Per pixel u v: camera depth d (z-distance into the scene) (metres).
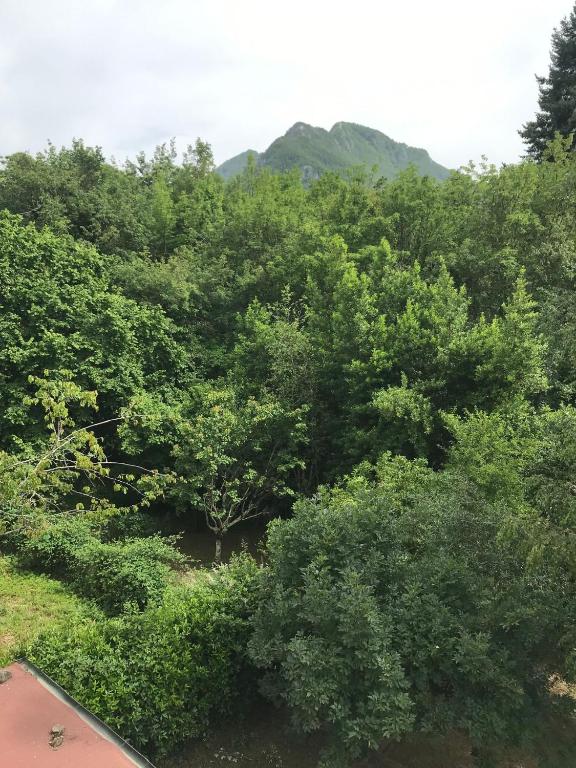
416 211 16.75
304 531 5.25
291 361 12.82
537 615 4.61
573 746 5.00
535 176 16.47
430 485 7.61
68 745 3.07
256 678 5.59
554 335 11.30
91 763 2.94
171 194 26.56
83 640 5.24
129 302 13.83
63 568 8.59
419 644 4.48
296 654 4.27
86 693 4.70
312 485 13.40
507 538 4.72
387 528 5.36
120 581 7.59
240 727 5.46
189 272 16.66
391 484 7.84
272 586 5.20
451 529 5.51
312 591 4.53
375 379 11.54
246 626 5.50
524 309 11.66
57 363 11.52
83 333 12.38
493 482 7.66
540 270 14.31
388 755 5.13
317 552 5.07
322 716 4.81
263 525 14.20
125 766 2.95
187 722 5.04
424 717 4.44
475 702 4.49
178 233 22.22
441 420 10.83
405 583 5.00
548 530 4.57
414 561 5.39
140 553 8.30
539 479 4.97
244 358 14.10
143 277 15.33
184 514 13.89
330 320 13.33
